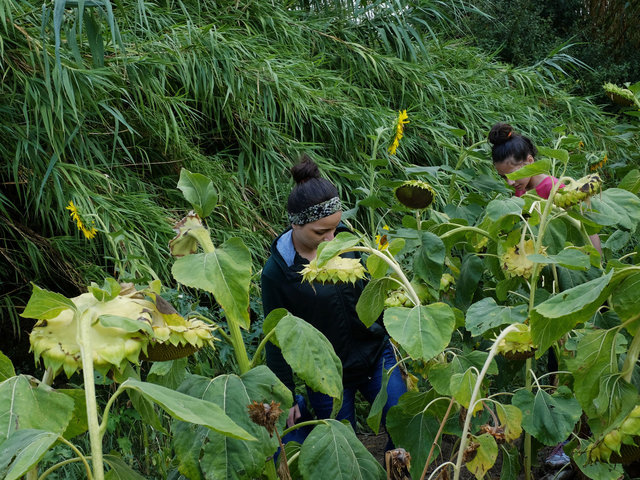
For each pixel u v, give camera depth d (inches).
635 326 45.7
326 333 84.3
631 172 91.9
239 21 183.6
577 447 64.2
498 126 113.0
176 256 53.8
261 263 140.6
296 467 64.1
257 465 50.6
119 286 42.0
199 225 53.3
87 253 125.5
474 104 207.5
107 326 38.7
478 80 222.5
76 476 95.0
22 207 132.4
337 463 55.4
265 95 153.0
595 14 345.7
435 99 199.5
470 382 61.2
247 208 141.6
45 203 122.4
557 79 286.5
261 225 147.6
